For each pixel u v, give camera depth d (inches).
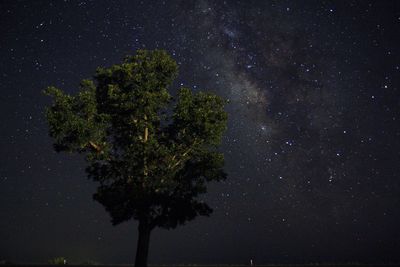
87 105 878.4
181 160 933.8
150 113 881.5
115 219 871.1
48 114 870.4
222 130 920.9
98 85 931.3
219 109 940.6
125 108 875.4
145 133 928.9
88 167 898.1
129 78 898.1
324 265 1147.9
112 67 911.7
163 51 939.3
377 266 1027.3
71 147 906.1
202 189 909.2
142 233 881.5
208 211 903.1
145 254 873.5
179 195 894.4
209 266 1348.4
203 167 912.3
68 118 863.7
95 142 908.0
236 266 1341.0
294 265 1230.9
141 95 878.4
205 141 925.2
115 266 1150.3
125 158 879.7
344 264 1155.9
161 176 884.6
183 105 898.1
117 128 927.0
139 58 932.0
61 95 879.7
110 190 868.6
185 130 923.4
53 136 883.4
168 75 935.7
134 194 844.0
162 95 892.6
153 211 883.4
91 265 1177.4
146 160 884.0
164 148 887.7
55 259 1184.8
